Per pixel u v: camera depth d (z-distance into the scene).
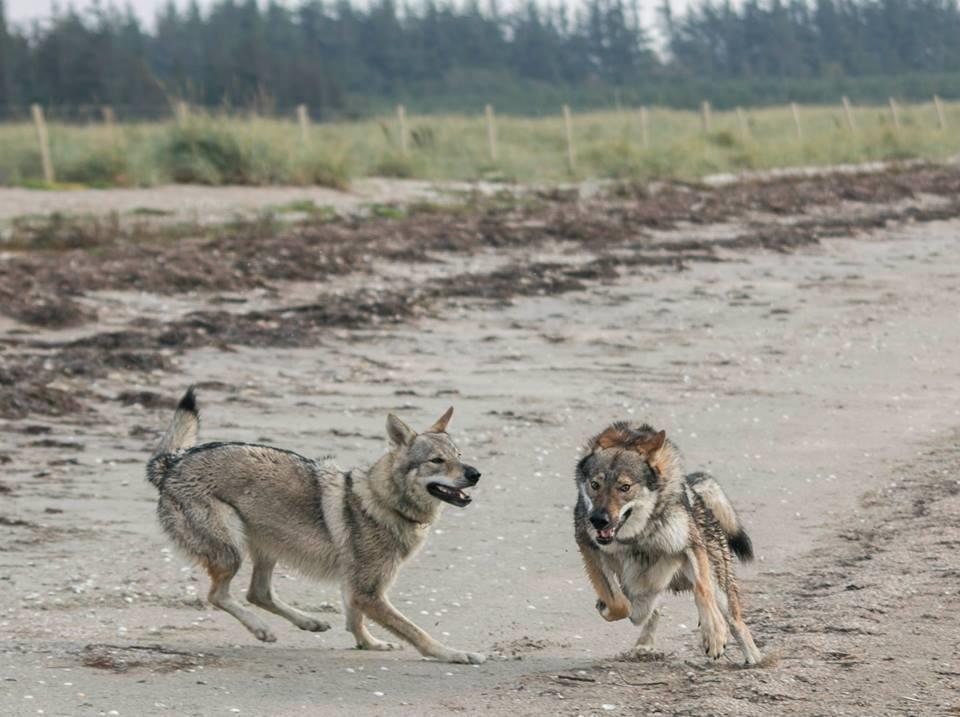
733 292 49.09
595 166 85.75
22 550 21.84
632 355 39.44
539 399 33.97
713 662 17.05
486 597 20.36
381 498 18.05
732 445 29.91
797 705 15.25
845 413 32.78
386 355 38.66
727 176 85.44
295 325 41.69
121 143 71.56
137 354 36.84
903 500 25.33
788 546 22.67
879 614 18.61
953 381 36.28
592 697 15.72
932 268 54.62
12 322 40.22
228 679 16.19
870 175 84.50
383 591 17.98
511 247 56.44
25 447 28.53
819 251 58.25
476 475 18.12
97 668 16.30
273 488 18.34
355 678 16.53
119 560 21.59
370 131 96.69
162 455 18.81
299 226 58.59
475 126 107.62
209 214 61.03
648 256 55.62
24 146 71.25
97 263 48.22
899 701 15.33
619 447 17.42
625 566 17.48
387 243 54.78
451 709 15.33
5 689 15.38
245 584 20.94
